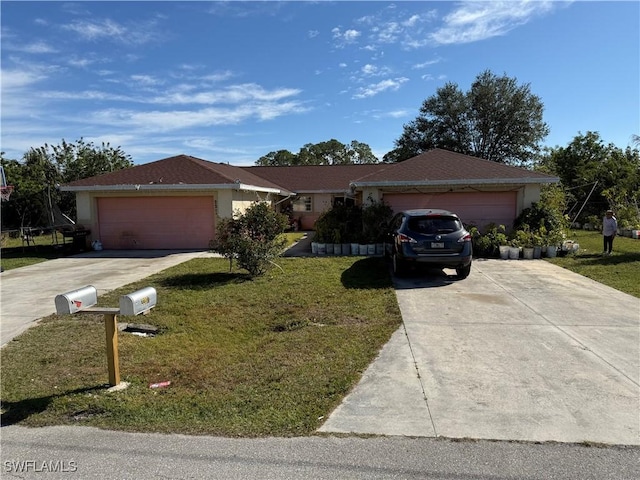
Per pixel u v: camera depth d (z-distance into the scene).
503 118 36.81
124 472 2.77
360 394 3.95
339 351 5.05
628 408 3.65
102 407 3.69
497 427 3.35
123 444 3.11
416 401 3.80
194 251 14.82
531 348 5.11
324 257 12.84
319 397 3.88
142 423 3.42
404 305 7.15
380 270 10.48
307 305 7.16
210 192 15.39
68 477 2.73
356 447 3.06
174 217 15.72
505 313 6.64
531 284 8.80
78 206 15.81
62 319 6.50
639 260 11.57
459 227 9.31
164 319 6.43
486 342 5.33
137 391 4.02
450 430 3.30
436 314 6.61
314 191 25.25
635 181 21.69
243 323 6.29
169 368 4.61
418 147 40.16
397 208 14.88
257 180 21.19
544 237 12.69
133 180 15.54
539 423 3.41
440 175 14.40
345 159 67.19
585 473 2.75
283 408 3.66
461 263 9.09
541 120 36.91
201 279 9.40
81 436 3.24
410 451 3.01
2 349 5.22
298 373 4.42
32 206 20.80
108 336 4.09
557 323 6.10
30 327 6.12
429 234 9.12
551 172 27.53
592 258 12.10
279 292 8.09
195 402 3.78
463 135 38.69
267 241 9.62
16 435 3.27
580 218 24.17
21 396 3.93
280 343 5.38
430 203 14.74
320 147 67.19
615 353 4.93
